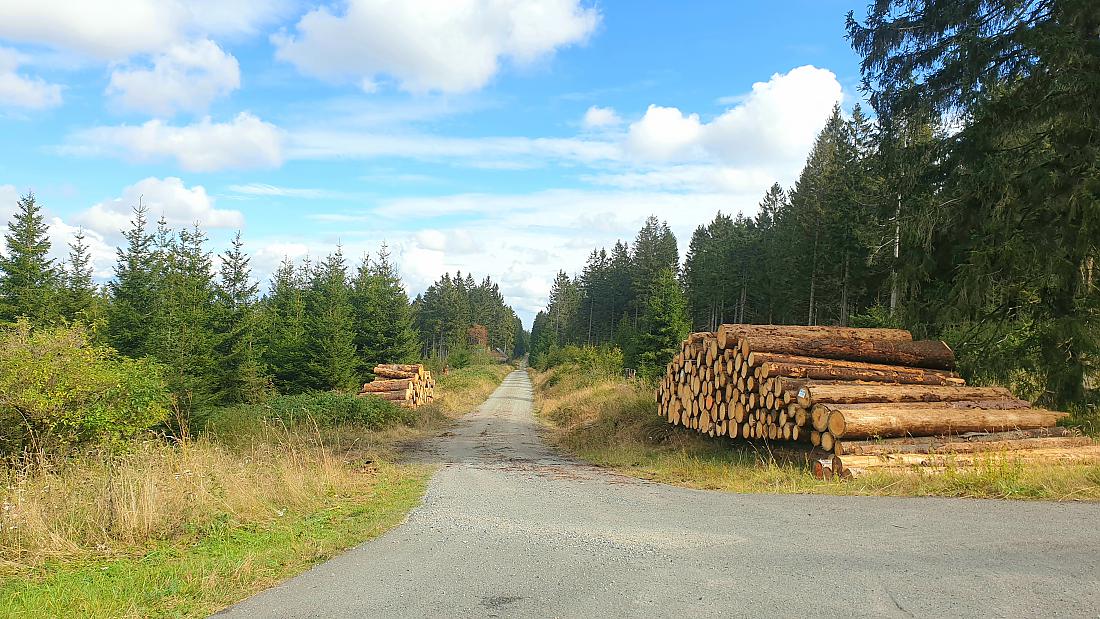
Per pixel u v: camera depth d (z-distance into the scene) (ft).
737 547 16.33
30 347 30.19
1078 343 39.37
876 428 30.94
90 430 30.89
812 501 23.29
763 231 200.75
